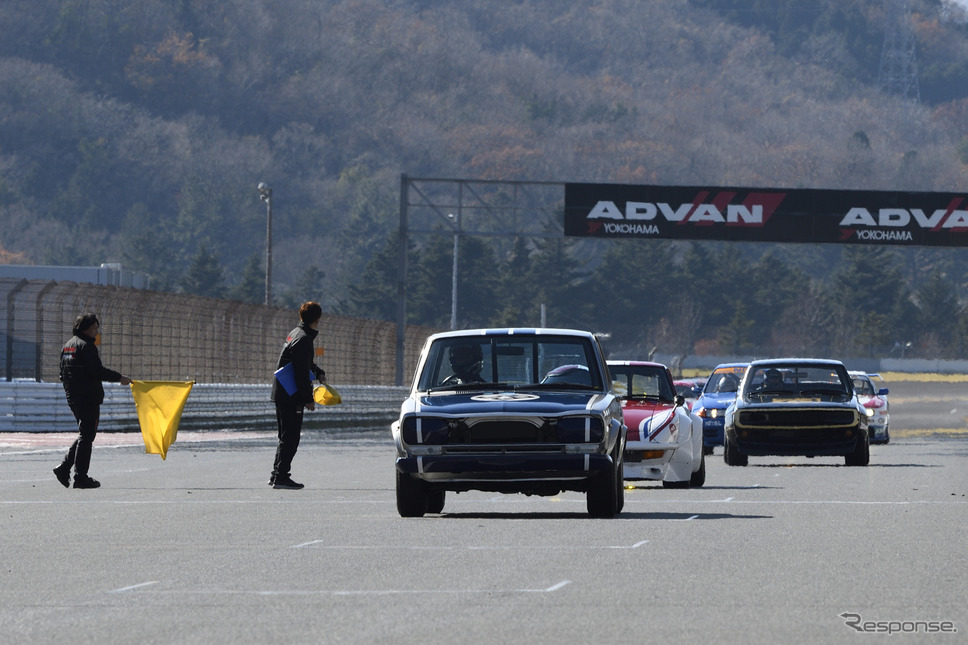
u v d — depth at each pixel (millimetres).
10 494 41812
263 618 19734
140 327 80250
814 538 30188
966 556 27016
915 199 120562
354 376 106812
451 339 36812
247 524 32969
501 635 18359
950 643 17844
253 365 90812
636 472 46125
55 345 78312
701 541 29500
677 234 120125
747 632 18562
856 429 60094
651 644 17719
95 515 35281
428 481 34500
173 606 20828
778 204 120250
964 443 86812
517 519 34625
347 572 24500
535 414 34281
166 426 48000
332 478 49906
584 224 120750
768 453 60406
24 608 20672
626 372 50031
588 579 23656
